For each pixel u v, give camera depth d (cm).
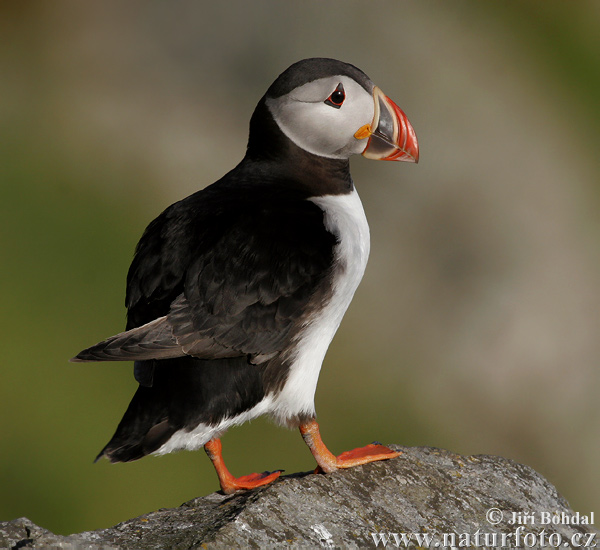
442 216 1525
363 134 719
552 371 1449
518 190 1563
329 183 718
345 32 1714
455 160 1566
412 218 1522
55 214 1575
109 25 1850
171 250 640
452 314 1474
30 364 1341
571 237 1548
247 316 628
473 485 697
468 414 1434
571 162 1642
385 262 1496
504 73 1716
